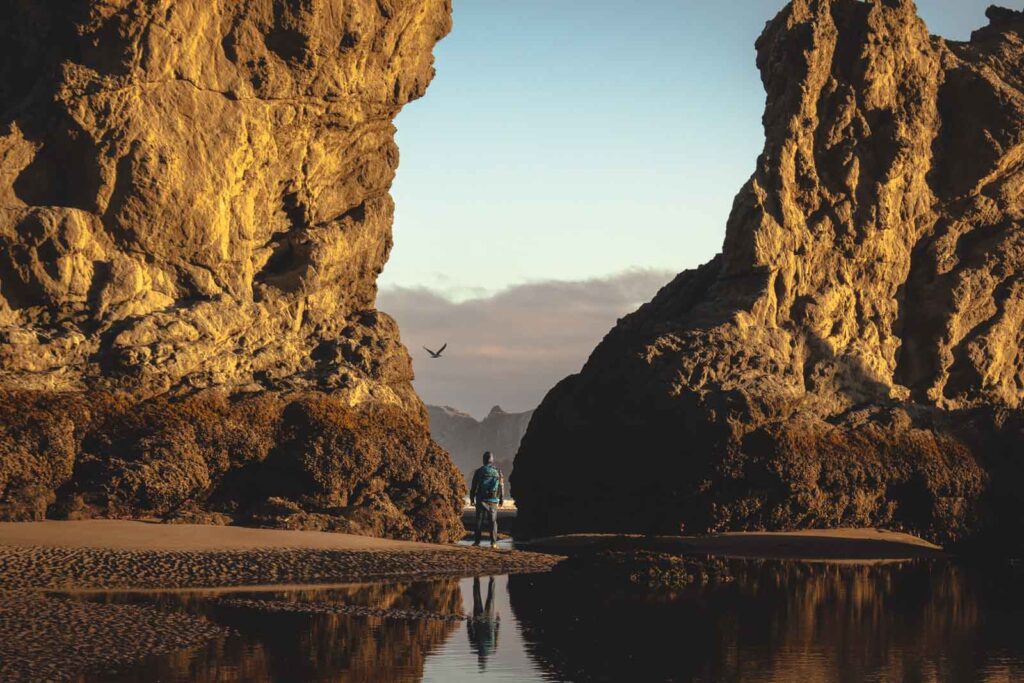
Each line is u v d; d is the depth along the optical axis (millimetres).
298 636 24938
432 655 23750
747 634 27844
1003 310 73500
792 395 65312
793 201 69375
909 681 22609
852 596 37062
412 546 43156
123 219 46375
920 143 71375
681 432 63312
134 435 43719
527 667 22859
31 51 47938
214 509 45688
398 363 54219
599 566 41062
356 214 55312
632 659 24062
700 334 66375
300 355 51156
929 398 71438
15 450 40875
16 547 34688
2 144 45688
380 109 55188
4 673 20234
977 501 67250
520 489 73312
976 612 33469
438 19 57062
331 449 47750
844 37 70438
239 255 50062
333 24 50906
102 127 46156
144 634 24172
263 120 50094
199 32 48000
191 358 46500
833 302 69562
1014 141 72000
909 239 72312
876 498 65188
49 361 43469
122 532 38625
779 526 62469
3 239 43969
